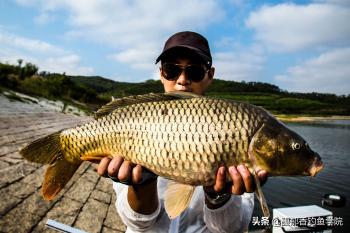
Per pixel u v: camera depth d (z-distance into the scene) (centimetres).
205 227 69
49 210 134
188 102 57
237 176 54
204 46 78
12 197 136
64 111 728
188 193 57
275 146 56
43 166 185
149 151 57
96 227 131
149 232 68
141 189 61
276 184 378
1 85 866
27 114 466
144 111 58
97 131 61
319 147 699
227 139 55
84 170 206
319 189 360
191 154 55
